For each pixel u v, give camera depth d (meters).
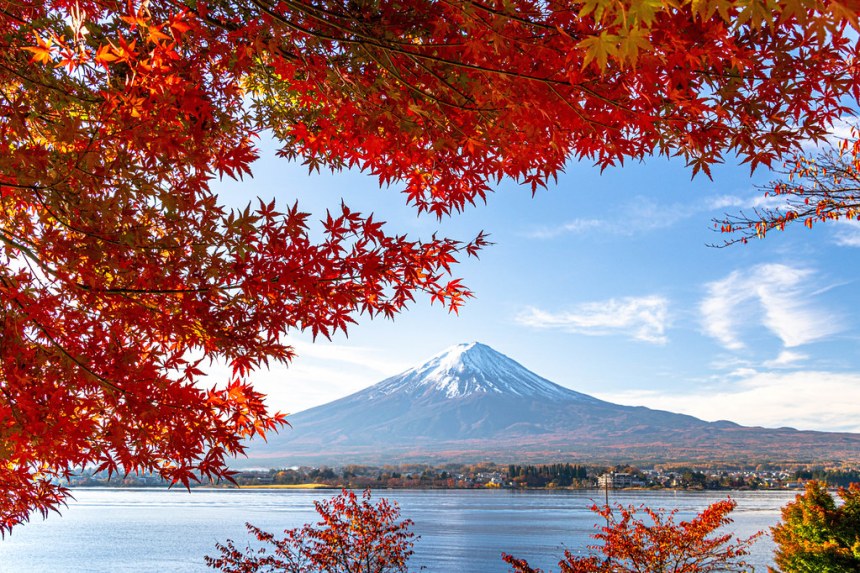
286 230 3.20
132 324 3.29
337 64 3.39
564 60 2.74
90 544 74.81
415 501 175.75
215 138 3.98
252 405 3.42
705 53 2.47
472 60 3.01
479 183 3.84
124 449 3.12
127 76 2.99
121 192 3.11
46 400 3.05
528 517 114.38
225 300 3.31
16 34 3.53
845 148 6.68
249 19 3.61
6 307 3.08
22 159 3.00
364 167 4.02
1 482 3.54
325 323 3.39
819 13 1.49
